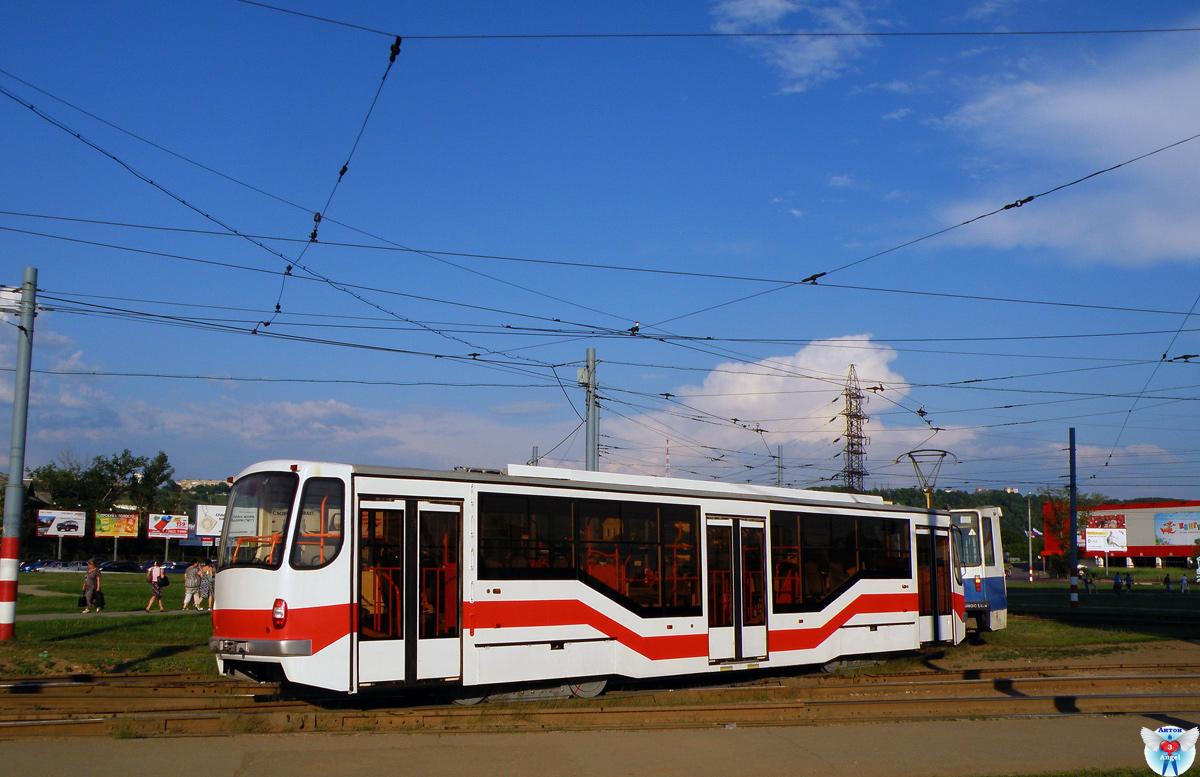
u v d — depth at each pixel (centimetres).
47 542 8869
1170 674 1747
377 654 1192
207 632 2170
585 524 1407
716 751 1030
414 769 914
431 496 1266
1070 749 1067
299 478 1199
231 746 990
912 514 1920
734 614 1562
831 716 1262
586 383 2367
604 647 1394
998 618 2412
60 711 1151
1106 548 7625
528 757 977
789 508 1683
